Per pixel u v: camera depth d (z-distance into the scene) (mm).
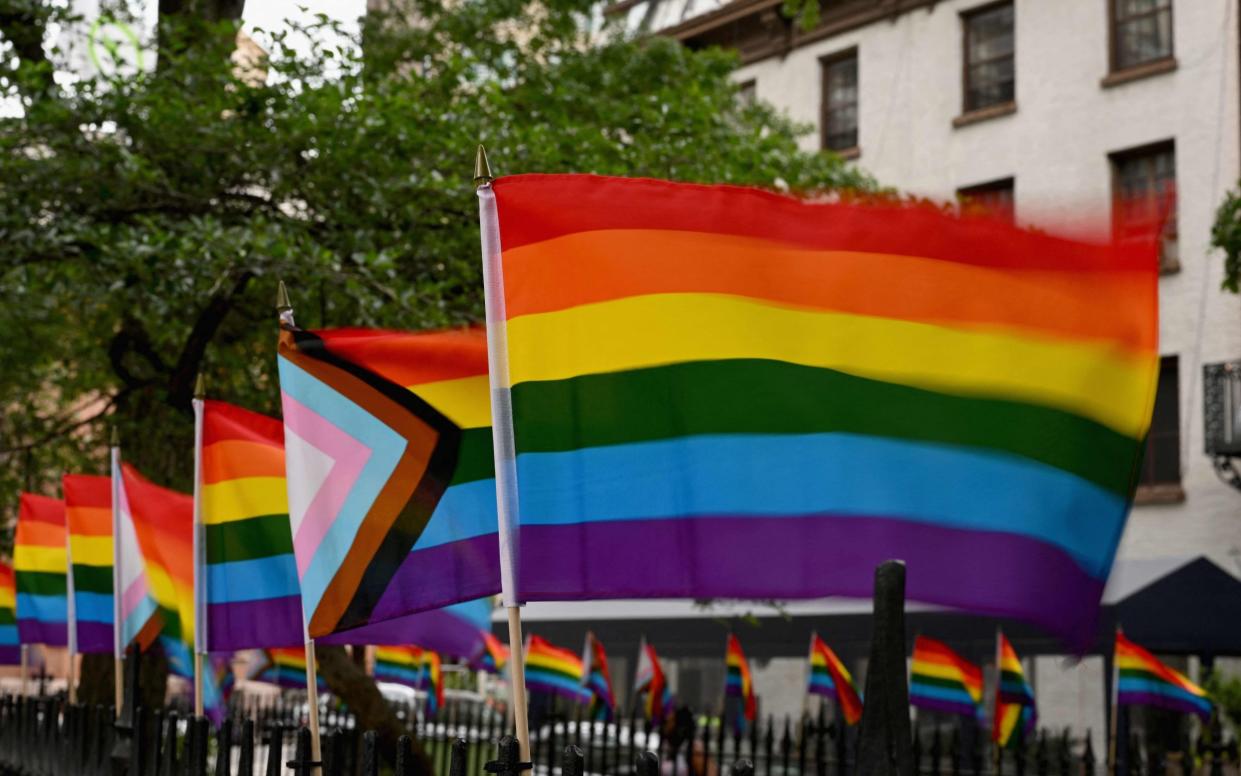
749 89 30281
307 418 6203
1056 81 25609
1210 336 22984
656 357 4840
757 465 4629
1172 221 23719
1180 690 12672
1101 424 4332
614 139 15133
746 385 4707
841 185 16922
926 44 27594
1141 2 24797
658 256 4898
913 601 4324
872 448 4504
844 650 16562
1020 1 26266
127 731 7102
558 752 16641
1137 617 15672
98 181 12477
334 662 12578
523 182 5086
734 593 4555
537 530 4863
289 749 14195
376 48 15914
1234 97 23328
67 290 12336
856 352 4590
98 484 10203
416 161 12805
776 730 26156
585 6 16391
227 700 14914
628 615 18375
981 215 4504
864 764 2824
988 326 4461
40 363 15703
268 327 13852
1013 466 4359
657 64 16641
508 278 5059
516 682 4785
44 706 9898
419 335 6121
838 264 4676
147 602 9000
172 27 13602
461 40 16000
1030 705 13375
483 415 5961
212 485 7562
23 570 11234
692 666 26484
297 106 12766
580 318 4957
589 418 4883
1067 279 4395
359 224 12781
